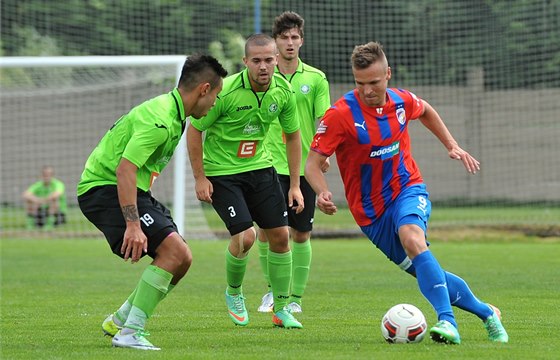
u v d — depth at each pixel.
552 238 46.47
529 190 66.31
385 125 16.75
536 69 59.09
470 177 68.19
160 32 64.06
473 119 64.75
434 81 60.94
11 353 15.69
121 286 29.34
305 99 23.77
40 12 66.50
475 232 48.75
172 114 15.80
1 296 26.50
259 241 23.42
